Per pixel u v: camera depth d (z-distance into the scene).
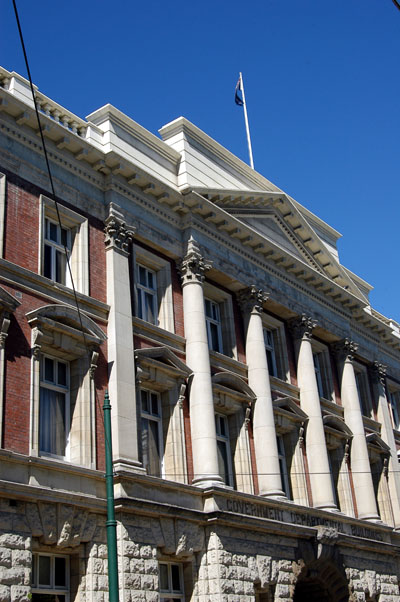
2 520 20.84
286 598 29.59
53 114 28.30
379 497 41.81
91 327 26.11
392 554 38.25
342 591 33.44
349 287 43.06
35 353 23.80
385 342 47.78
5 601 20.14
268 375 33.84
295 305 38.16
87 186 28.61
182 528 26.22
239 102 41.88
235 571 27.34
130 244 29.55
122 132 30.66
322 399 38.59
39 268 25.36
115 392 25.81
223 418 32.34
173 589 26.20
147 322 28.89
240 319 34.75
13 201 25.33
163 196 31.12
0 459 21.45
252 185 37.97
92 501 23.44
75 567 23.03
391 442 44.06
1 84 26.80
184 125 33.81
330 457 38.88
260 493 31.38
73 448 24.56
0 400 22.25
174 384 29.02
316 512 33.22
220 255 33.59
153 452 27.95
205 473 28.28
